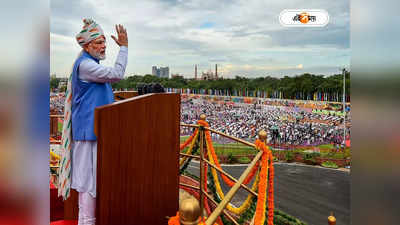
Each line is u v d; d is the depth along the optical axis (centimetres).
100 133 151
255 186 247
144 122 164
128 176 159
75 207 211
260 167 240
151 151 167
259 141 230
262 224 213
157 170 169
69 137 178
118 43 193
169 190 173
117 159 156
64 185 174
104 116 152
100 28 189
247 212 252
